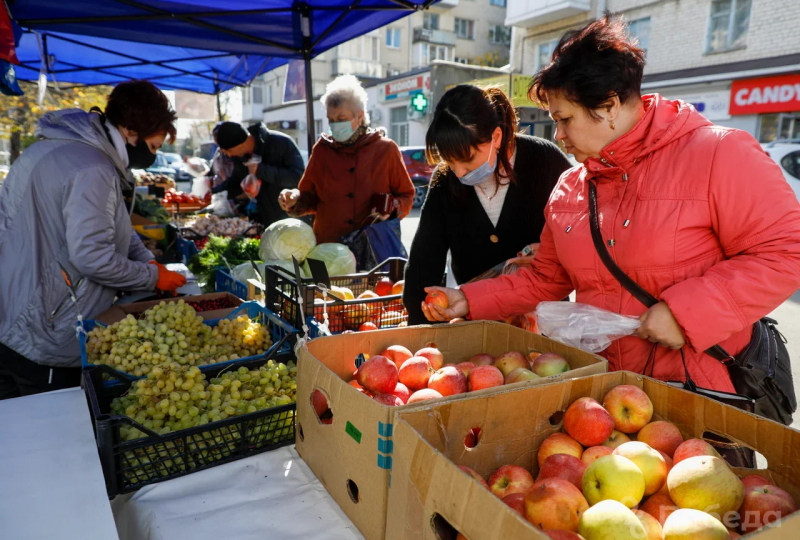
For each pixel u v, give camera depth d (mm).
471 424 1161
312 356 1428
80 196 2367
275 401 1668
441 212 2418
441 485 914
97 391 1755
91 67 7082
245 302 2553
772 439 1088
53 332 2479
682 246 1453
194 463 1485
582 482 1067
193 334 2082
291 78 6457
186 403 1591
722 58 15125
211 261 4402
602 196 1597
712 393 1334
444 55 31578
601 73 1399
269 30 4660
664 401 1293
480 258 2420
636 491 1000
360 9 4012
